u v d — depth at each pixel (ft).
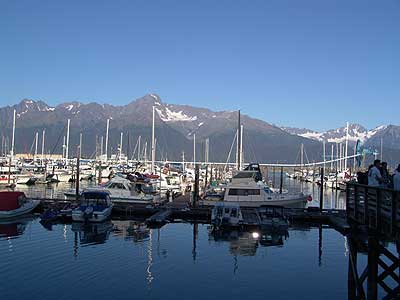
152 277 72.59
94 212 124.16
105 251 89.76
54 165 309.22
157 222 122.93
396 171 51.42
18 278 69.97
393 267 53.83
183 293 65.21
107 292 64.64
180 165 395.34
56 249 90.38
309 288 68.80
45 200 146.82
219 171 339.98
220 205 121.70
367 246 52.54
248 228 119.24
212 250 93.30
